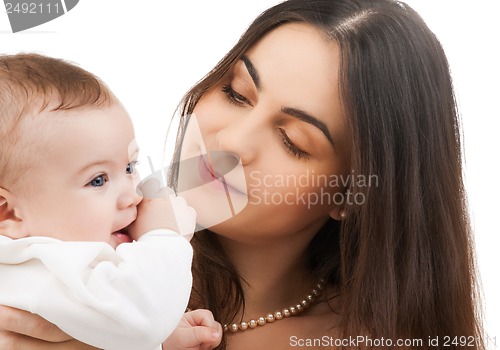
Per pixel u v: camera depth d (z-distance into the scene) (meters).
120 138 1.29
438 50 1.57
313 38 1.47
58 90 1.27
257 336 1.59
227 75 1.51
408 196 1.53
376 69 1.47
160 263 1.25
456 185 1.60
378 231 1.52
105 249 1.25
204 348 1.42
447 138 1.57
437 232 1.57
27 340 1.27
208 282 1.57
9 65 1.29
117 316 1.19
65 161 1.25
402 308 1.56
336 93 1.44
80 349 1.29
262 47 1.48
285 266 1.60
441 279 1.59
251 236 1.51
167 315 1.23
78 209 1.26
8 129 1.23
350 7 1.53
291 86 1.42
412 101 1.50
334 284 1.68
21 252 1.24
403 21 1.54
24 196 1.25
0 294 1.24
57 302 1.20
